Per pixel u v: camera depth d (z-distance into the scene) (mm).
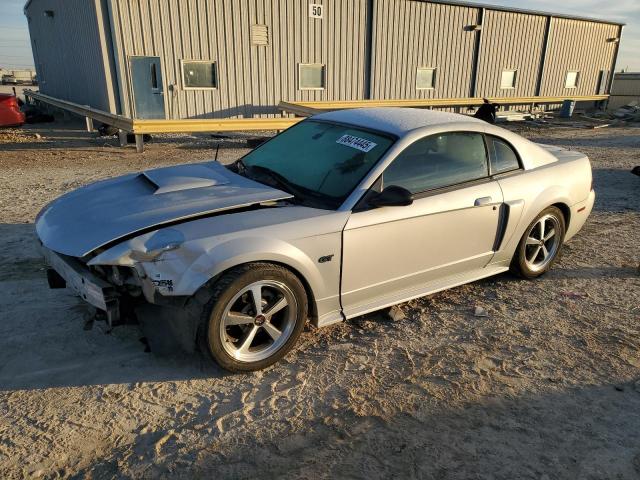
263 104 17234
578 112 26922
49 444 2510
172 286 2771
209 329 2893
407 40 19500
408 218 3525
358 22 18141
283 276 3080
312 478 2350
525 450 2574
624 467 2479
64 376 3043
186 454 2475
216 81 16156
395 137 3658
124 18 14234
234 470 2381
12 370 3072
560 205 4664
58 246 3016
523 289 4512
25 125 18547
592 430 2734
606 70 28078
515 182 4227
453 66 21297
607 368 3316
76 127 17906
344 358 3355
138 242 2840
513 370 3270
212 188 3471
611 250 5535
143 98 15180
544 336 3701
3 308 3768
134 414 2750
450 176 3850
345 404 2887
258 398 2920
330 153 3807
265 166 3996
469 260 4082
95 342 3395
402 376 3172
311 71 17828
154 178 3682
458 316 3988
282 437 2611
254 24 16219
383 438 2625
